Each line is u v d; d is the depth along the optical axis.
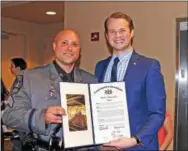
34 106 1.83
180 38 3.28
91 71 3.83
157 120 1.84
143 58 1.97
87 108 1.84
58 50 1.93
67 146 1.75
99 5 3.80
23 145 1.85
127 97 1.89
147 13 3.47
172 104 3.34
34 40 6.28
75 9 4.01
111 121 1.87
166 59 3.36
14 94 1.86
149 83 1.87
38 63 6.32
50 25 6.29
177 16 3.29
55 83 1.89
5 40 5.79
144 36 3.49
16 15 5.48
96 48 3.81
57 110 1.72
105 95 1.88
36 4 4.54
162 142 2.73
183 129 3.29
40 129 1.75
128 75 1.92
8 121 1.83
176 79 3.31
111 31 1.93
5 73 5.79
